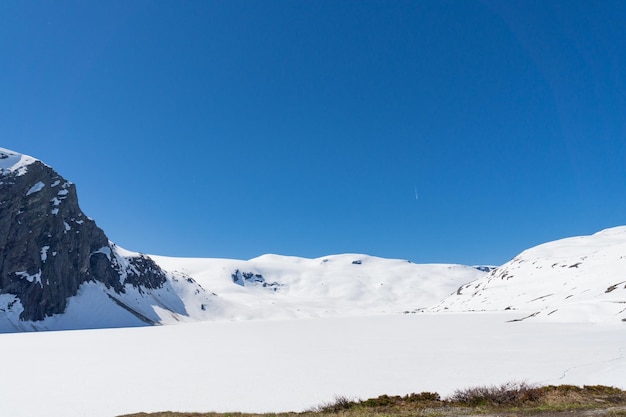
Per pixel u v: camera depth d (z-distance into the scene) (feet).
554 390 67.67
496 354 122.62
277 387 83.82
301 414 60.59
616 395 62.95
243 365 114.83
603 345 130.93
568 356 111.24
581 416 49.85
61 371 107.55
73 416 65.62
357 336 215.31
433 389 77.87
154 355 142.41
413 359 118.62
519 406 59.77
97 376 99.55
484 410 57.93
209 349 161.48
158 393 80.33
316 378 92.32
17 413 67.62
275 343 183.93
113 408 70.13
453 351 134.41
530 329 215.72
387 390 78.79
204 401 73.56
